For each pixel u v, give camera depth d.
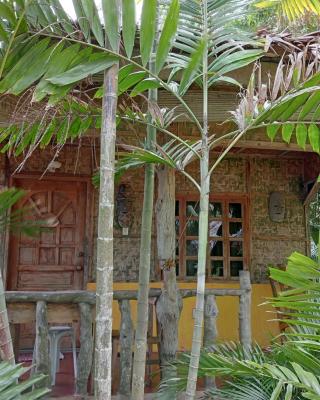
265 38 2.07
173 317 2.67
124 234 4.79
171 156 2.13
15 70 1.41
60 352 4.01
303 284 1.44
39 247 4.68
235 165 5.21
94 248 4.72
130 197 4.86
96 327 1.36
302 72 1.78
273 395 1.51
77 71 1.44
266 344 4.76
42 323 2.37
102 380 1.33
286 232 5.21
